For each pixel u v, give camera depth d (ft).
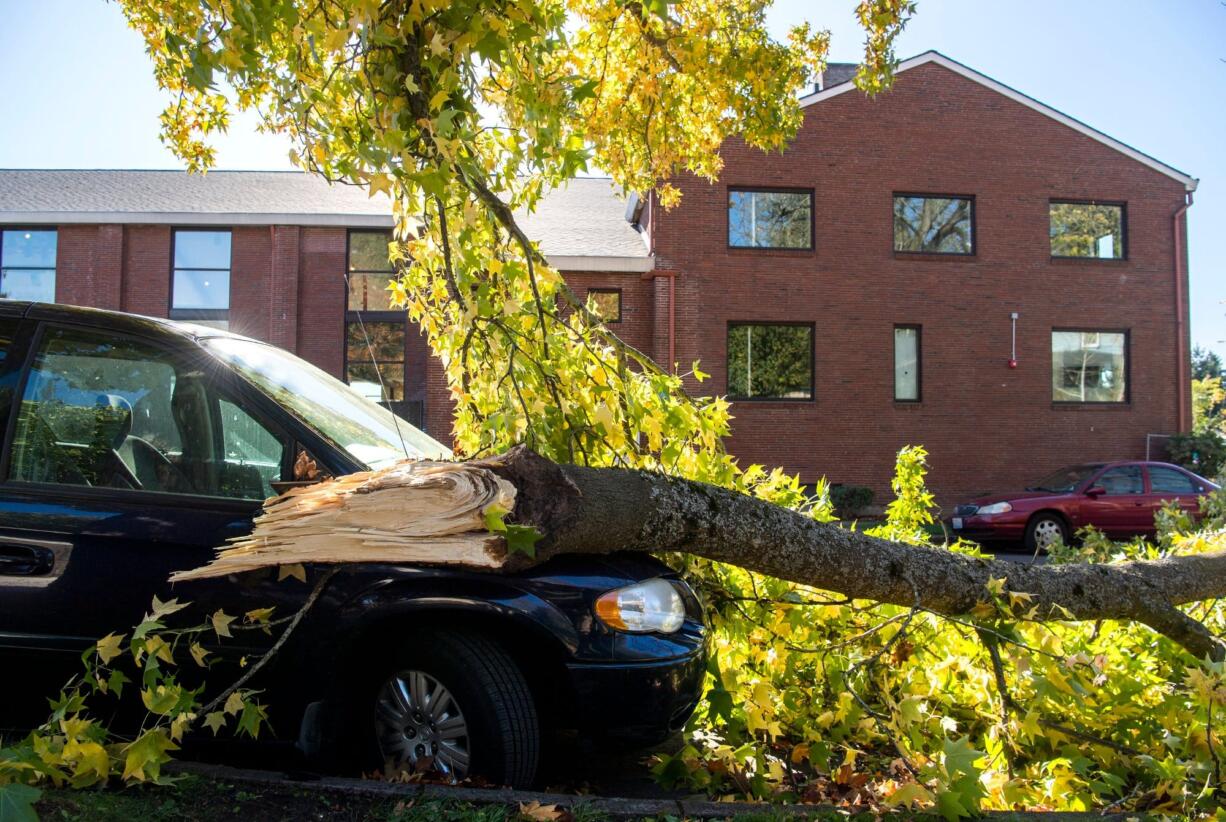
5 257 65.67
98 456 10.92
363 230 66.28
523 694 9.84
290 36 11.17
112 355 11.31
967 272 63.77
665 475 11.71
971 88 64.23
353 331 65.51
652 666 10.03
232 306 65.31
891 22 25.11
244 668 10.36
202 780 9.73
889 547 12.64
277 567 10.27
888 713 13.24
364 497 9.77
